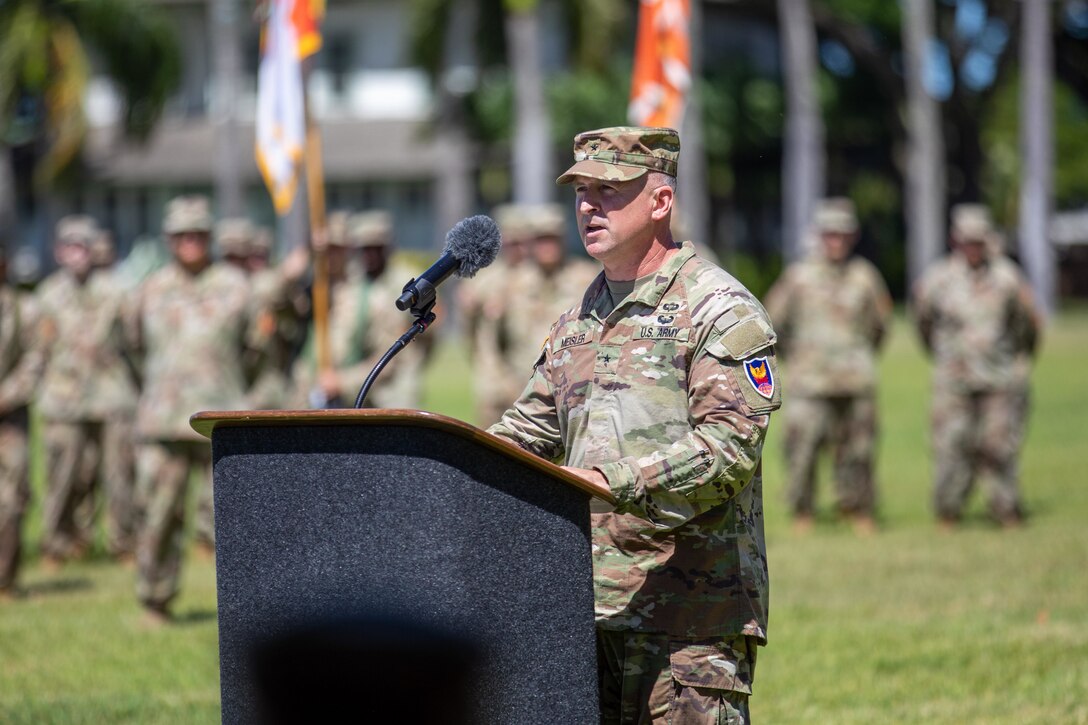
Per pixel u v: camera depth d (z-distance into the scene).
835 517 37.19
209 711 19.17
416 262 120.25
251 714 10.25
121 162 139.12
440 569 9.76
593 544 11.88
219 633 10.38
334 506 9.93
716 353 11.24
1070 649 21.11
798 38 115.94
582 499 10.63
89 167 137.38
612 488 10.66
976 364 33.94
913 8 117.81
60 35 97.50
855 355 34.50
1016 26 136.38
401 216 145.38
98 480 34.62
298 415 9.88
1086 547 30.16
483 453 9.95
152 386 26.33
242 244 33.66
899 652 21.45
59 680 21.52
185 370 26.19
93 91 140.75
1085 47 152.88
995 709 18.20
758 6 139.88
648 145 11.64
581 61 98.88
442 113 124.00
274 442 10.09
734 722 11.53
